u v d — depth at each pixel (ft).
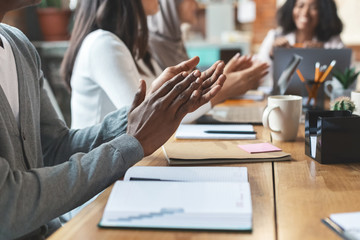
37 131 3.44
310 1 8.84
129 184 2.62
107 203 2.39
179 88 2.96
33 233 3.00
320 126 3.23
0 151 2.80
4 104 2.93
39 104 3.56
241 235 2.13
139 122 3.02
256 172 3.11
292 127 3.97
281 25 9.36
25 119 3.17
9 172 2.42
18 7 3.06
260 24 17.52
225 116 5.14
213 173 2.95
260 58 9.57
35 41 11.90
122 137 2.93
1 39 3.25
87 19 5.28
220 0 16.02
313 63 5.61
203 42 13.91
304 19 8.96
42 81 3.85
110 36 5.10
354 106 3.86
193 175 2.92
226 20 15.96
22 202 2.37
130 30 5.35
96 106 5.25
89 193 2.66
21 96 3.18
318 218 2.31
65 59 5.46
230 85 4.98
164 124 3.00
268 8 17.29
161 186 2.58
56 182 2.53
